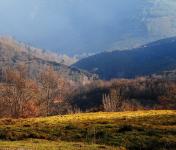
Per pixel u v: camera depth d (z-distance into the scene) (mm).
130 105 146125
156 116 61625
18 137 49875
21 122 64062
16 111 143000
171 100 170500
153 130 47188
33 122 62312
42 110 152375
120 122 56281
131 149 42000
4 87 158750
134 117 63406
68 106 165375
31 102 148500
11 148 37281
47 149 38188
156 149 41062
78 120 63062
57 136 49406
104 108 128125
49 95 165750
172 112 73062
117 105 131250
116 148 41188
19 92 147500
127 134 46625
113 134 47219
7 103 143875
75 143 43875
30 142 44969
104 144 44062
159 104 170875
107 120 59594
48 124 58219
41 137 49594
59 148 39188
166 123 53375
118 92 181750
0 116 137625
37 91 163000
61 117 72125
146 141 43344
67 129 52594
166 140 42594
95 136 47906
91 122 58000
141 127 49031
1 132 52500
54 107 162750
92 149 39625
